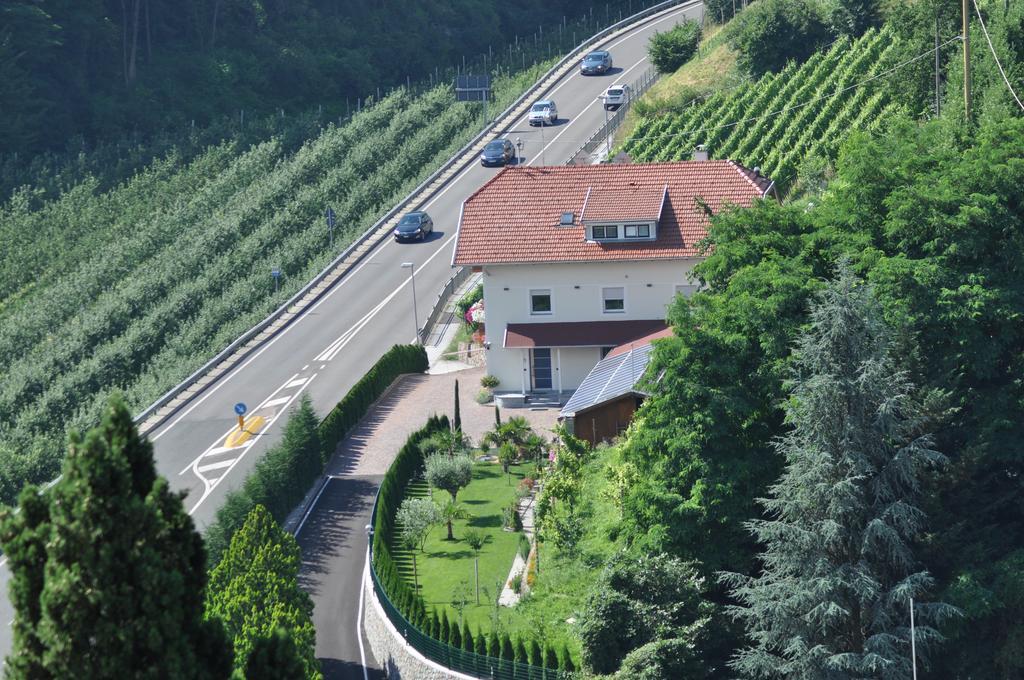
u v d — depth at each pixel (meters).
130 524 54.34
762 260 115.06
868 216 118.56
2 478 172.88
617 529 114.06
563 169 173.75
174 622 54.66
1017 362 109.88
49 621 53.12
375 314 199.62
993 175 113.88
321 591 127.44
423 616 109.69
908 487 102.25
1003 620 99.19
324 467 150.50
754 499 107.19
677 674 97.50
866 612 97.50
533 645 102.75
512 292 165.25
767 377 108.81
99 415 190.00
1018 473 108.25
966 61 156.00
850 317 98.94
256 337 196.25
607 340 162.12
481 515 134.88
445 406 165.00
